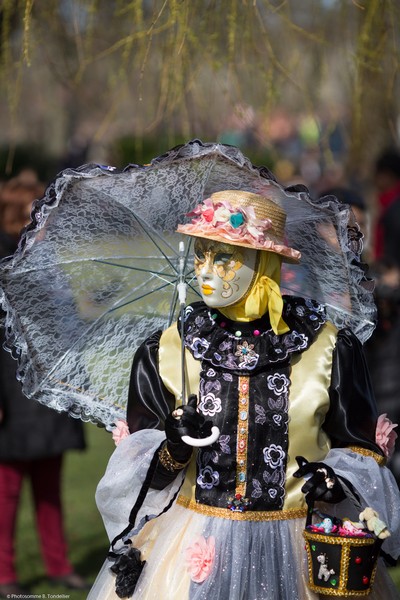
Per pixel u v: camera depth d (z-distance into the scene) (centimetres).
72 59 1551
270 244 833
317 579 809
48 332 929
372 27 1312
